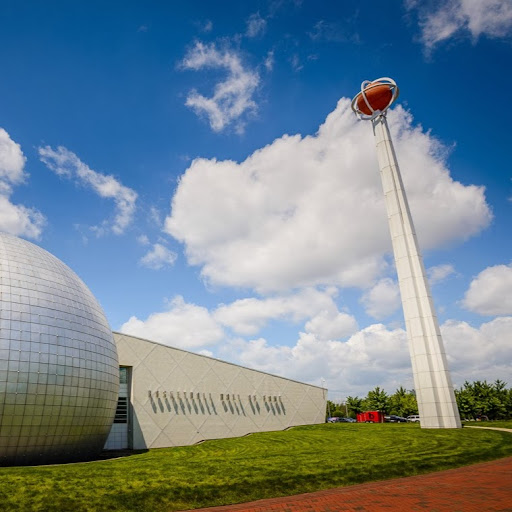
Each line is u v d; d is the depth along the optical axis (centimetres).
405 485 1534
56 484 1591
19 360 2156
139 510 1373
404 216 3831
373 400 8381
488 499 1234
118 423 3706
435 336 3491
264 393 4841
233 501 1455
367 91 4156
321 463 1936
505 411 7138
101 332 2653
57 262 2753
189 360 4262
